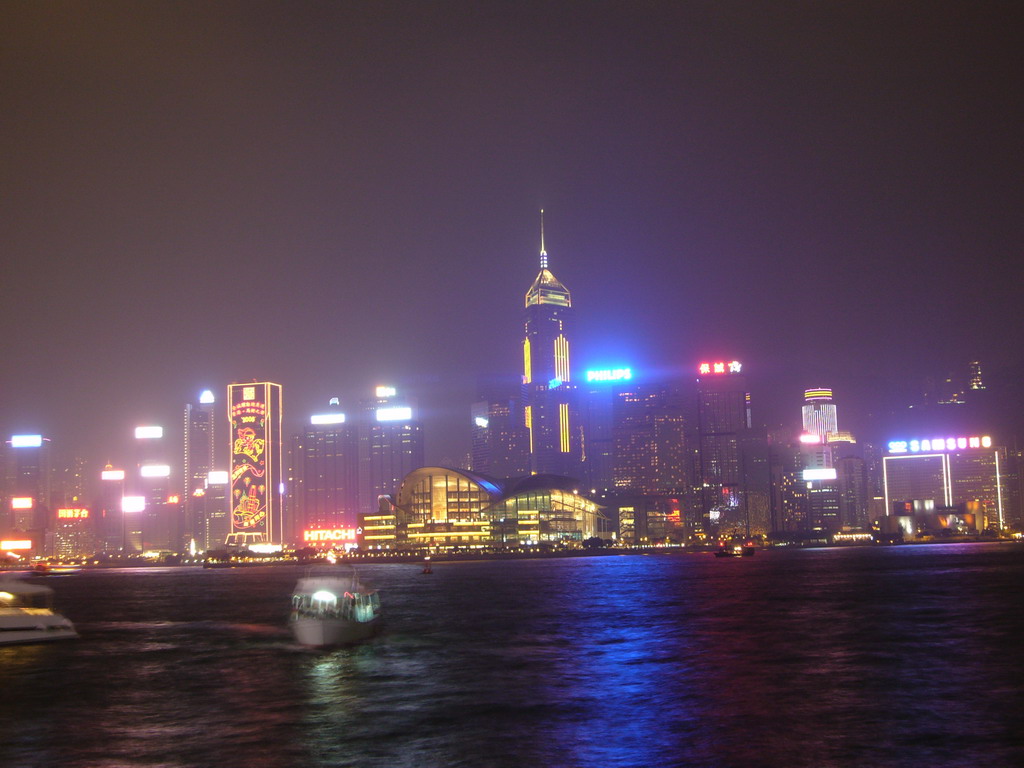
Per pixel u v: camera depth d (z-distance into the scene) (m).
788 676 77.12
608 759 53.78
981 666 80.25
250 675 84.12
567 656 91.44
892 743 55.56
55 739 61.38
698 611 135.12
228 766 54.28
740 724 60.72
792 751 54.34
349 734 60.62
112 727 64.44
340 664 89.19
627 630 112.44
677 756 53.97
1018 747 54.28
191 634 119.31
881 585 184.12
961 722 60.12
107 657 98.00
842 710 64.00
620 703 68.00
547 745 56.91
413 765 53.47
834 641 97.56
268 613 150.25
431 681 78.56
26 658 98.31
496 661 89.00
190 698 73.94
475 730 60.88
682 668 82.50
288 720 65.00
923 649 90.62
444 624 123.94
